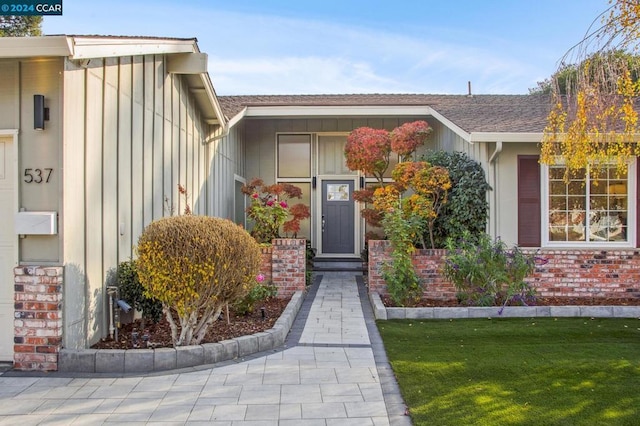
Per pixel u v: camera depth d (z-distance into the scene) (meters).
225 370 4.60
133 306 5.49
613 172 8.06
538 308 6.93
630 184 8.00
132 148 6.00
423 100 12.62
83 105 4.80
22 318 4.48
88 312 4.93
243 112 10.84
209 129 9.63
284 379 4.36
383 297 8.05
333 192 12.60
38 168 4.48
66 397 3.93
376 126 12.37
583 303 7.60
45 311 4.46
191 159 8.50
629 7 5.39
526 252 7.93
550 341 5.59
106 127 5.29
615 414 3.54
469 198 8.17
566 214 8.15
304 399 3.90
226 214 10.94
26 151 4.50
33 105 4.46
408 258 7.61
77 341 4.74
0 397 3.92
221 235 4.93
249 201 12.84
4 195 4.62
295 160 12.68
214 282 4.82
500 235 8.11
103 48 4.82
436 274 8.01
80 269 4.77
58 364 4.49
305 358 4.99
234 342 5.01
